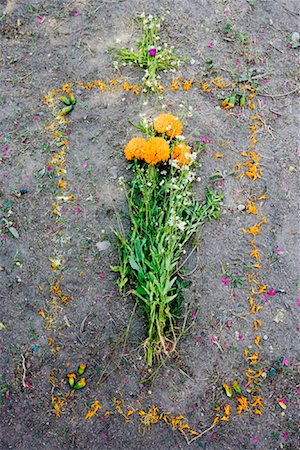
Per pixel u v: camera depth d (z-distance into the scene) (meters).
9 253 1.24
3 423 1.09
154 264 1.16
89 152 1.36
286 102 1.46
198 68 1.49
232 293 1.21
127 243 1.21
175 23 1.57
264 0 1.62
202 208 1.28
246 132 1.41
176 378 1.13
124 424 1.09
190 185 1.32
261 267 1.24
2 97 1.44
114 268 1.20
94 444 1.07
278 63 1.52
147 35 1.50
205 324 1.18
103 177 1.33
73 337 1.16
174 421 1.09
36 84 1.46
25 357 1.14
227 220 1.29
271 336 1.18
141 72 1.48
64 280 1.21
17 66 1.49
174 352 1.15
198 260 1.24
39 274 1.22
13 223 1.27
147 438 1.08
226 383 1.13
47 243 1.25
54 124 1.39
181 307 1.19
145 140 1.30
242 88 1.47
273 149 1.39
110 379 1.13
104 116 1.41
